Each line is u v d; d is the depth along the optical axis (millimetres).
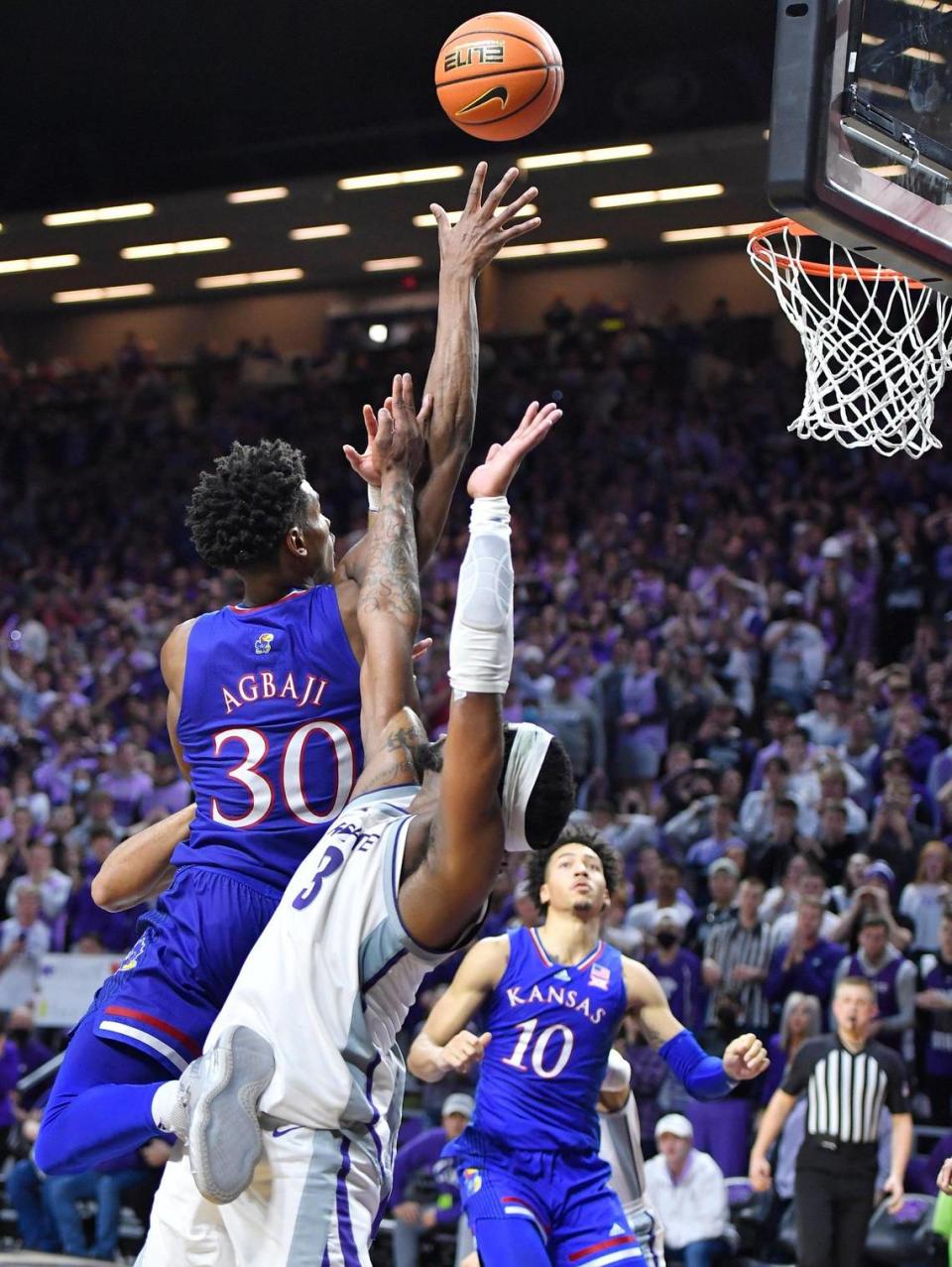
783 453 16234
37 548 19516
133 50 17672
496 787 2424
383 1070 2551
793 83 3344
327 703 2783
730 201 19719
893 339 4484
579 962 4559
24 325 25688
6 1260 6504
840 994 6730
